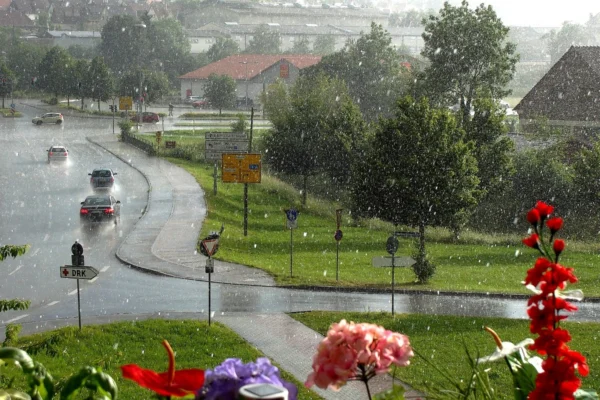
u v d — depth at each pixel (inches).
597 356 919.7
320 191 2812.5
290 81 5713.6
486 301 1258.0
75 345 965.8
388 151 1562.5
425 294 1314.0
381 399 169.8
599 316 1151.0
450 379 203.6
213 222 1930.4
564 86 3189.0
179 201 2178.9
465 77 2913.4
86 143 3513.8
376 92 4507.9
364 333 148.8
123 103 4232.3
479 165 2006.6
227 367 128.1
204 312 1150.3
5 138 3619.6
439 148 1526.8
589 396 174.1
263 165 3011.8
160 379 130.6
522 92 7401.6
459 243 2007.9
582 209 2394.2
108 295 1238.9
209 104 5462.6
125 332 1021.2
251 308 1182.9
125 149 3307.1
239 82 5787.4
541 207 164.6
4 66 5167.3
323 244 1877.5
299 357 949.2
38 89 6259.8
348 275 1476.4
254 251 1728.6
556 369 155.7
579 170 2229.3
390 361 148.4
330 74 4537.4
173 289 1288.1
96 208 1838.1
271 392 118.2
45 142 3508.9
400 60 4726.9
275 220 2153.1
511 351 186.7
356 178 1599.4
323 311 1160.8
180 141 3538.4
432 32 2903.5
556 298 160.4
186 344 986.1
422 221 1523.1
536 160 2476.6
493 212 2397.9
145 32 7101.4
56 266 1424.7
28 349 629.3
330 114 2571.4
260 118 4805.6
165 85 5364.2
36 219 1871.3
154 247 1587.1
